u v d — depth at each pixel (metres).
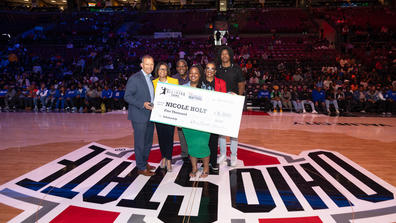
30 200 2.47
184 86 2.77
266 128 6.21
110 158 3.81
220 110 2.73
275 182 2.92
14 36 18.95
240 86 3.37
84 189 2.71
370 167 3.45
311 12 17.53
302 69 12.12
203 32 19.31
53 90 10.14
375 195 2.61
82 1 20.80
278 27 18.47
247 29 18.84
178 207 2.34
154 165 3.49
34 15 18.75
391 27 17.03
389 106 9.13
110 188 2.74
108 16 18.98
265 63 13.71
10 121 7.19
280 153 4.09
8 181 2.93
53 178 3.02
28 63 14.64
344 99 9.48
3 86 10.72
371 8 16.81
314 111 9.19
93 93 9.86
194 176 3.06
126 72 13.09
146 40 18.09
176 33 18.28
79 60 14.37
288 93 9.64
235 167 3.41
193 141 2.89
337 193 2.65
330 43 16.38
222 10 18.55
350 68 11.80
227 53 3.21
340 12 17.41
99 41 17.12
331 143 4.73
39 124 6.71
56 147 4.41
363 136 5.32
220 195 2.58
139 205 2.38
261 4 18.73
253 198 2.52
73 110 9.73
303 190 2.72
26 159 3.75
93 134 5.46
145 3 20.33
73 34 18.44
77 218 2.15
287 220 2.14
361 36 15.76
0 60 15.20
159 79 3.09
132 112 2.96
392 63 12.81
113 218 2.15
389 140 4.96
